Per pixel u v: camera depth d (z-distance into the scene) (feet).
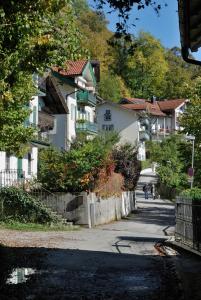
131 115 323.98
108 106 327.67
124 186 141.79
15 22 35.94
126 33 33.83
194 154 133.28
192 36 33.14
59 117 180.14
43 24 41.88
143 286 39.50
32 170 139.44
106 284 40.34
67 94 180.96
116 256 56.90
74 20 44.73
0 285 38.68
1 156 117.19
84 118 210.79
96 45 280.51
